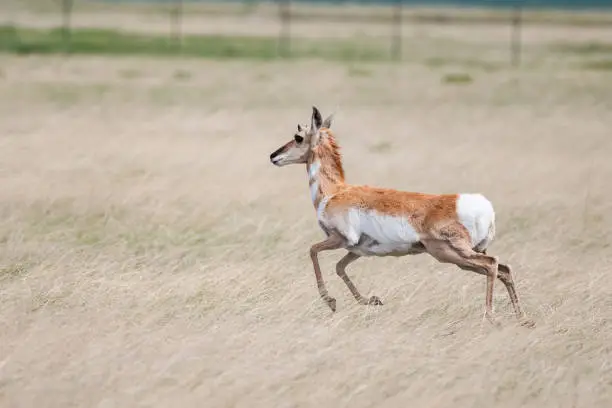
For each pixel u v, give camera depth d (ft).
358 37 529.04
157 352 73.97
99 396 65.26
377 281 94.22
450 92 270.87
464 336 78.28
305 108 237.45
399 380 68.13
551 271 98.53
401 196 84.02
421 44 479.82
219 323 81.20
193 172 152.87
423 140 192.13
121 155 165.89
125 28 538.47
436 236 81.61
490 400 65.16
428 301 87.45
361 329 80.18
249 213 126.82
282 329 79.20
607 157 174.40
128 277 95.50
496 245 111.14
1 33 440.86
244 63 347.36
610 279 95.66
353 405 63.93
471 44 483.92
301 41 479.82
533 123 217.97
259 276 95.09
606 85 287.69
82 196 132.77
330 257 104.53
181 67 328.08
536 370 70.44
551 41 512.63
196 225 120.57
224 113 224.94
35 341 75.82
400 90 274.98
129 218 122.83
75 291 89.45
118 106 232.12
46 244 109.29
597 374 70.33
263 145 181.78
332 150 89.20
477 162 166.30
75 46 391.04
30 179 142.72
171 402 64.34
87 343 75.82
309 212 127.85
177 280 93.86
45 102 233.96
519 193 140.46
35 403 64.03
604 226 120.98
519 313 82.38
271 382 67.77
